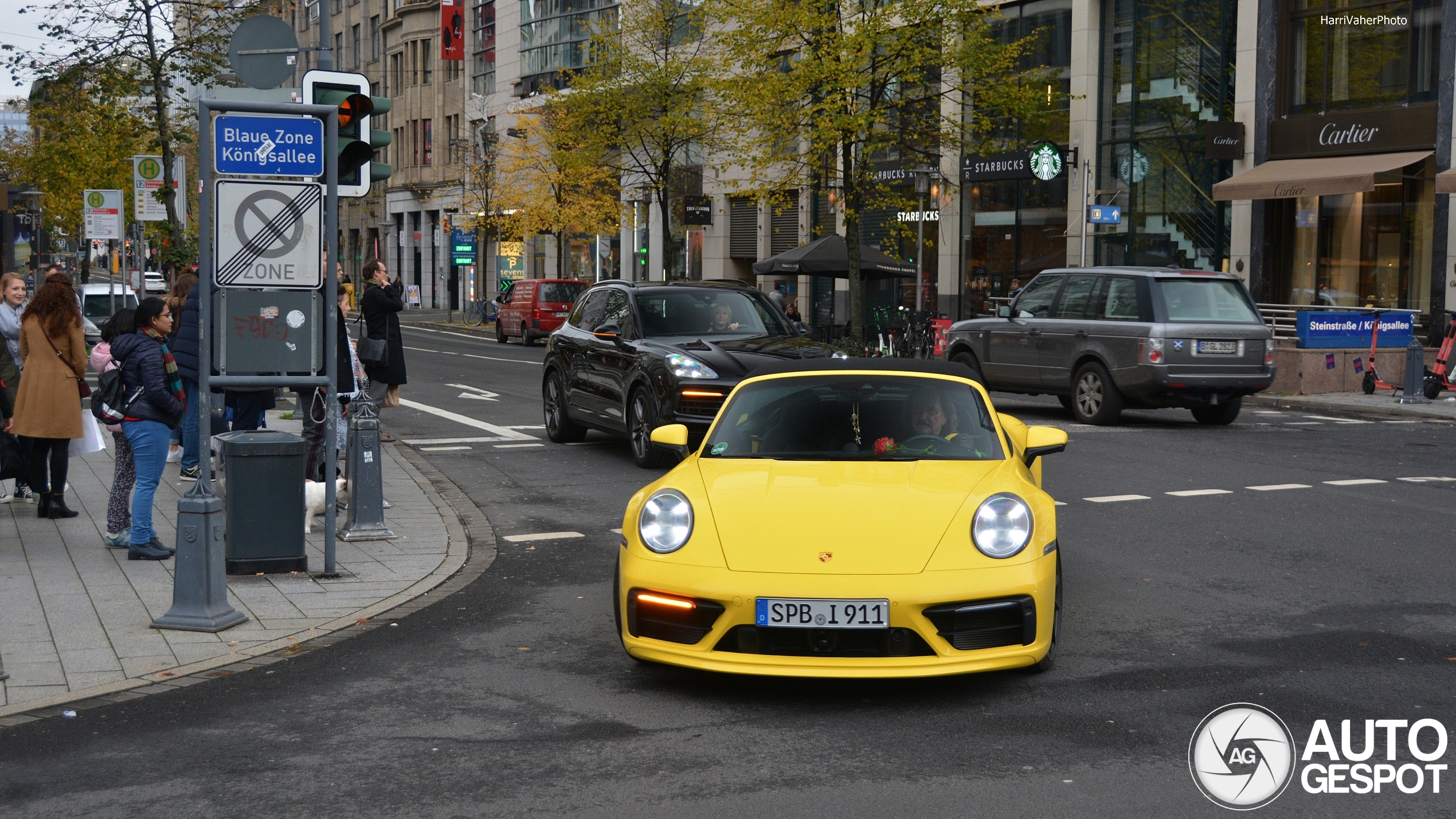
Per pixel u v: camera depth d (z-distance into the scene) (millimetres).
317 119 7645
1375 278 26016
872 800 4297
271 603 7352
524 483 12070
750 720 5199
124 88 21484
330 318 7750
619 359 13312
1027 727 5062
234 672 6035
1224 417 17125
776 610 5281
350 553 8805
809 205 38656
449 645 6484
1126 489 11438
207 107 7422
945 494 5777
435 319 56281
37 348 9609
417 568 8312
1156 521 9852
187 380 11469
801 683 5727
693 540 5594
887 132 27812
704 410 12148
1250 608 7105
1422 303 25156
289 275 7629
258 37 8469
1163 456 13656
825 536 5496
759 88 26859
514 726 5156
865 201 28531
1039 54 31703
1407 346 21859
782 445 6543
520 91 56219
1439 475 12273
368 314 14180
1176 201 29266
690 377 12141
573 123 36125
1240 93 27828
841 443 6527
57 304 9617
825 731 5047
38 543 9039
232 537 8062
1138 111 29938
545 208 44875
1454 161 24094
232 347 7551
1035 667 5809
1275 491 11312
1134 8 29875
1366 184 24125
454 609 7305
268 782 4555
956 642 5363
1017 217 32312
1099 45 30594
